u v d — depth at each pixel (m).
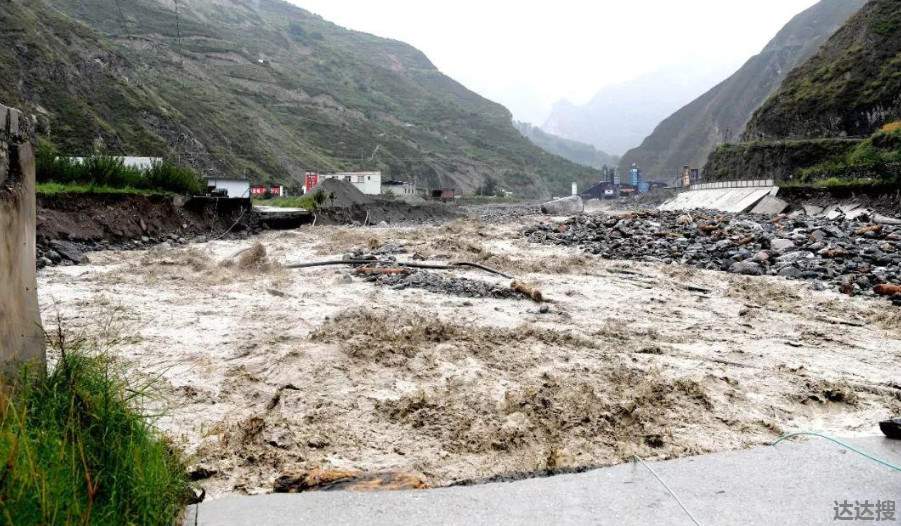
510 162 172.62
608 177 123.19
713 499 3.34
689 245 17.86
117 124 55.31
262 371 5.92
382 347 6.68
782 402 5.38
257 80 127.94
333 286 11.40
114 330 7.46
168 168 23.80
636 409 4.97
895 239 16.55
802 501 3.29
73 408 2.97
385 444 4.30
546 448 4.24
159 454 3.06
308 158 95.94
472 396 5.25
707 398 5.34
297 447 4.18
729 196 41.72
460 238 21.92
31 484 2.34
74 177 19.16
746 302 10.59
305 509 3.18
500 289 10.80
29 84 48.03
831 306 10.18
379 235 23.41
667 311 9.76
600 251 17.58
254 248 14.00
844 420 4.96
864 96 53.69
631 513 3.15
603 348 7.22
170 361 6.22
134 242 17.00
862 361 6.97
